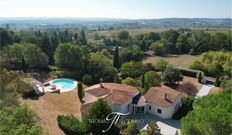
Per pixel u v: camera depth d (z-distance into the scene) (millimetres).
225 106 21047
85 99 47031
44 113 39500
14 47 75000
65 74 71125
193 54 119000
